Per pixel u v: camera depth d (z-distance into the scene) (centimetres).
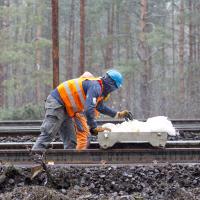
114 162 2288
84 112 2227
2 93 9238
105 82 2262
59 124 2339
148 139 2294
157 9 11394
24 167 2086
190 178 2023
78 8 12056
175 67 11131
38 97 8744
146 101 7481
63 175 1970
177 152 2314
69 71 10519
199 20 8956
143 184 1936
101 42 9400
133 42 10600
